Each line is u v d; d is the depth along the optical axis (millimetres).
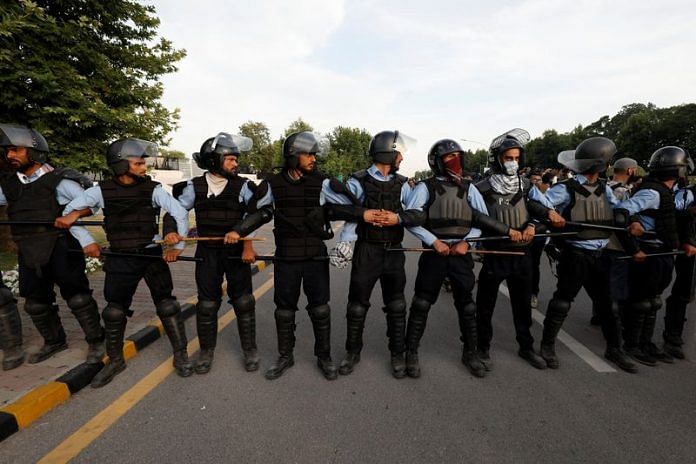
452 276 2965
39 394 2512
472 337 3088
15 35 5484
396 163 2854
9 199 2812
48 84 5680
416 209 2875
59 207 2877
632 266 3223
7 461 2068
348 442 2229
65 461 2070
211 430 2334
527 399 2672
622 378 2967
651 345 3303
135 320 3916
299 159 2756
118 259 2816
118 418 2451
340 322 4309
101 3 6711
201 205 2918
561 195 3121
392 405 2607
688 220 3236
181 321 3084
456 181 2953
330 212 2879
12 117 5922
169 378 2982
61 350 3197
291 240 2854
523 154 2992
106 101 7047
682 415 2473
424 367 3172
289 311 3006
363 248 2906
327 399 2682
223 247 2969
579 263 3008
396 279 2980
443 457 2105
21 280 2914
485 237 3037
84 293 3025
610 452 2133
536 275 4676
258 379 2971
